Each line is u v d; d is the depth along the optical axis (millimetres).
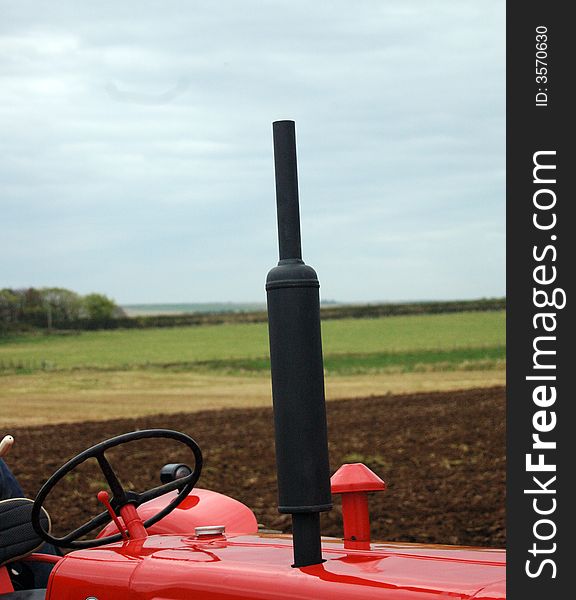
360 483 2967
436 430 18953
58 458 17031
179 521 3570
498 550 2701
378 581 2400
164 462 16094
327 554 2684
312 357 2389
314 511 2426
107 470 3246
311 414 2393
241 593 2594
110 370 27641
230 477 14398
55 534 10289
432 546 2836
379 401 24828
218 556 2840
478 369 27922
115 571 2928
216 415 23828
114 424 22547
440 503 11500
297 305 2377
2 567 3434
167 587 2771
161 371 27500
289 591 2498
